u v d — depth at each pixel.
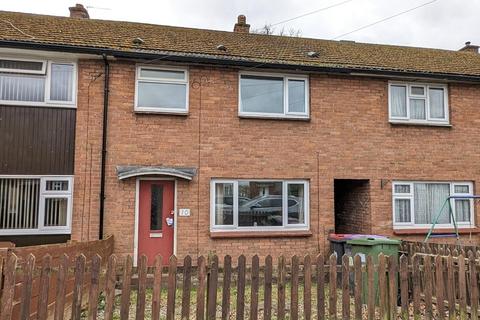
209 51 10.42
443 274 5.81
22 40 8.84
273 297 7.67
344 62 11.12
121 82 9.69
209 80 10.17
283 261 5.24
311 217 10.39
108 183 9.40
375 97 11.09
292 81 10.72
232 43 11.78
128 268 4.82
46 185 9.18
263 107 10.46
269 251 10.08
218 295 7.48
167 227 9.69
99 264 4.78
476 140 11.67
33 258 4.59
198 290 4.98
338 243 9.78
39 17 11.52
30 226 9.02
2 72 9.14
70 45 9.05
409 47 14.53
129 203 9.47
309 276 5.23
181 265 9.48
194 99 10.03
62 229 9.14
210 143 10.01
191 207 9.77
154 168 9.51
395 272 5.55
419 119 11.37
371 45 14.09
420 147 11.23
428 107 11.44
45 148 9.21
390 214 10.84
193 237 9.71
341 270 5.51
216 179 10.04
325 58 11.34
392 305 5.49
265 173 10.24
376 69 10.69
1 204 8.93
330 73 10.74
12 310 4.42
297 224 10.39
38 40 9.07
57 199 9.23
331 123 10.73
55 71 9.48
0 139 8.98
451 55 14.15
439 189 11.37
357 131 10.87
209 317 5.00
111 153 9.48
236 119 10.20
